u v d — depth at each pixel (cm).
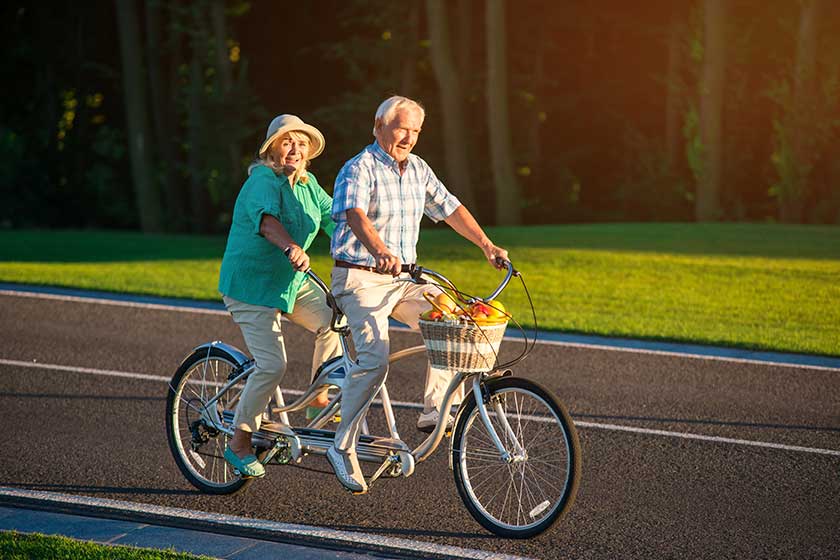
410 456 1505
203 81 8738
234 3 8975
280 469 1761
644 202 8788
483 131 9225
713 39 7212
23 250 5472
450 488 1662
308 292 1614
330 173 8900
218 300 3519
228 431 1625
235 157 8525
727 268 4212
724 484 1683
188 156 9288
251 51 9456
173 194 8988
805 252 4678
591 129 10006
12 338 2822
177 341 2806
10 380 2355
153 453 1844
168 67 9388
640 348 2766
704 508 1573
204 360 1669
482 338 1378
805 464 1789
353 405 1510
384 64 8662
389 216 1488
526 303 3581
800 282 3909
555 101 9844
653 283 3966
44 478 1703
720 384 2367
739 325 3133
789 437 1948
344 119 8725
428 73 9231
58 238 6312
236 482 1628
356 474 1517
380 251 1406
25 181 9369
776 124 7019
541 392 1430
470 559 1375
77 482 1684
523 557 1385
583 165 10019
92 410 2119
